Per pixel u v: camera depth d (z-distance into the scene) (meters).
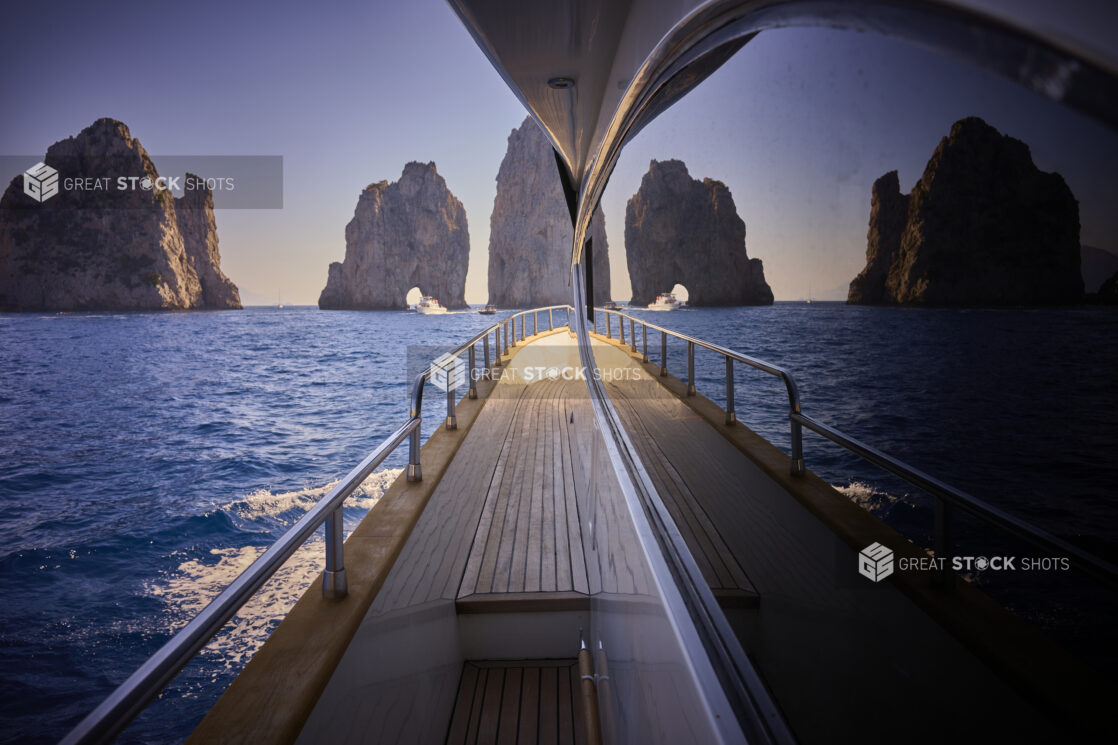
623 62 1.34
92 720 0.87
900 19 0.29
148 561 10.77
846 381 0.37
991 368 0.24
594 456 1.88
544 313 16.84
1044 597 0.22
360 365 39.69
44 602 9.21
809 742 0.42
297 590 7.80
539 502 3.75
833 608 0.39
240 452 18.72
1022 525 0.23
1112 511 0.20
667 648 0.73
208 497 14.25
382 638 1.95
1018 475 0.23
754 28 0.53
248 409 25.80
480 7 1.69
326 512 1.72
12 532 12.07
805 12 0.42
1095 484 0.20
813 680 0.42
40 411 25.67
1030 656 0.23
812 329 0.41
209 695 6.12
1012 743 0.24
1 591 9.53
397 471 12.90
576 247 3.59
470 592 2.78
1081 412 0.21
